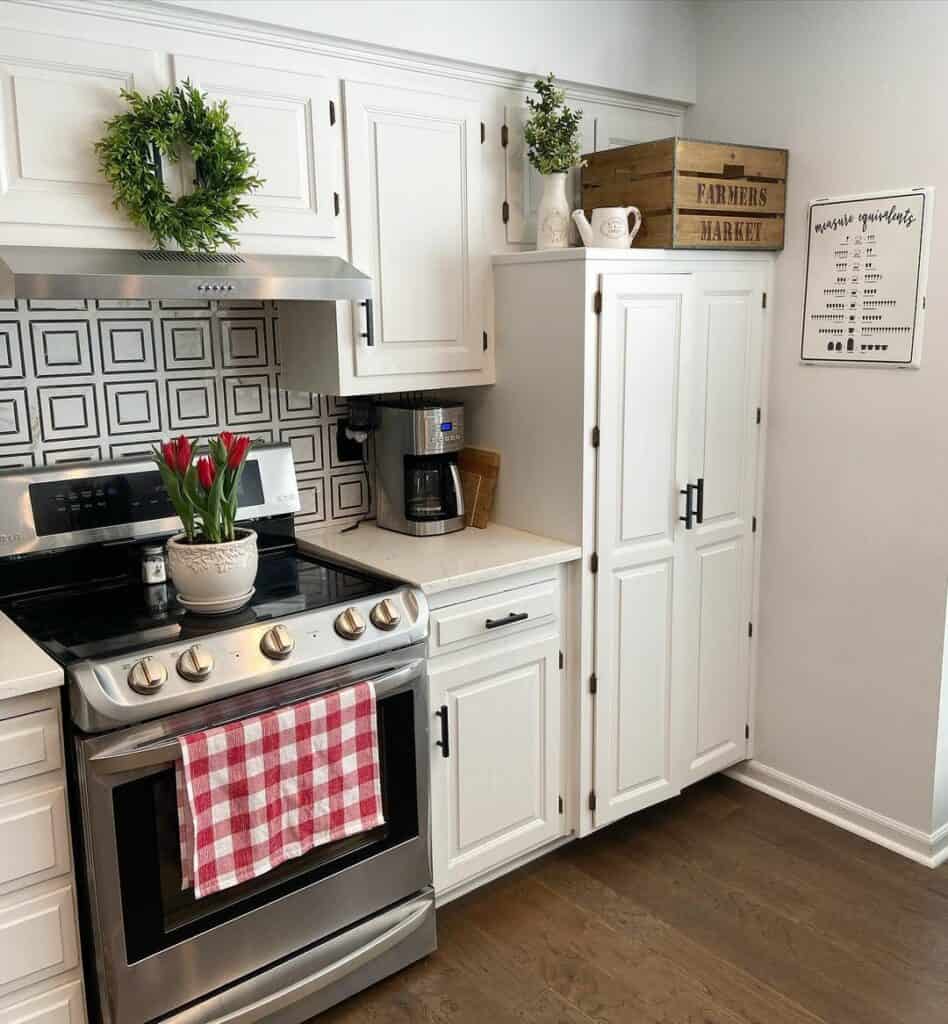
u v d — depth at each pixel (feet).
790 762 9.67
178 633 6.01
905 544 8.36
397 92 7.53
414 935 7.25
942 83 7.61
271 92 6.91
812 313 8.75
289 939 6.46
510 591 7.65
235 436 8.14
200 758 5.70
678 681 8.93
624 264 7.72
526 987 7.07
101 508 7.18
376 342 7.75
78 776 5.49
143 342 7.53
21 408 7.02
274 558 8.00
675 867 8.55
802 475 9.09
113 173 6.19
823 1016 6.74
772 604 9.58
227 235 6.72
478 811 7.75
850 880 8.34
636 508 8.25
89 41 6.15
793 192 8.80
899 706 8.62
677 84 9.43
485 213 8.27
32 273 5.57
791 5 8.60
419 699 6.94
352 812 6.46
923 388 8.03
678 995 6.97
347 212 7.43
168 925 5.88
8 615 6.49
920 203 7.82
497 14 7.89
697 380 8.57
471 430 8.98
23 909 5.48
